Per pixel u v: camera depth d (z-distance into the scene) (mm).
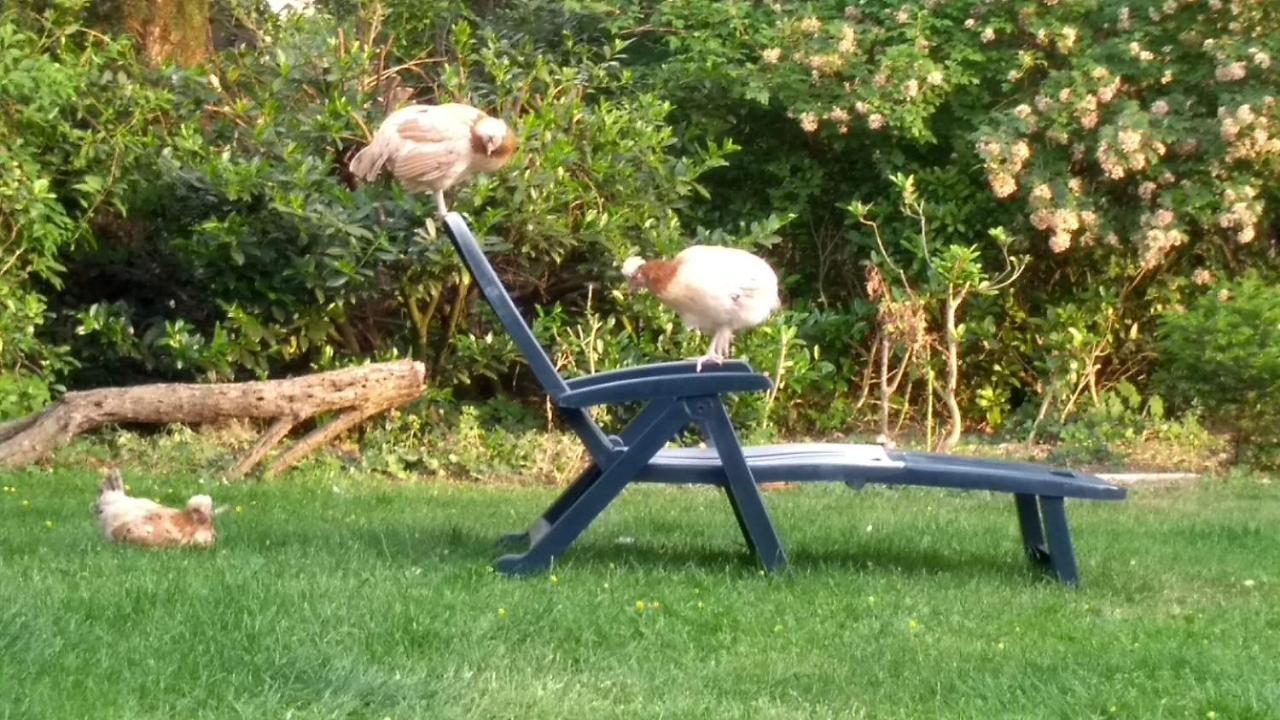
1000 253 12375
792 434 11719
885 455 6301
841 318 12195
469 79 11391
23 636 4418
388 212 10336
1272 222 12523
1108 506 8844
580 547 6730
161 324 10852
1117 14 11930
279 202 9797
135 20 11992
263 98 10961
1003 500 9039
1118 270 12242
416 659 4512
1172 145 11672
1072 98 11516
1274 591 6207
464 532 7016
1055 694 4426
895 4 12305
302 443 9109
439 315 11039
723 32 12359
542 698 4211
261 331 10367
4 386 9773
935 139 12047
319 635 4637
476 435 10031
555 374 5789
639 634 5043
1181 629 5328
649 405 5965
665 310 10734
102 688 4059
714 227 12664
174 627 4652
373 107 11117
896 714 4242
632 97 12453
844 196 12805
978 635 5223
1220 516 8445
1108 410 11594
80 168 10477
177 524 6242
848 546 7031
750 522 6023
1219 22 11648
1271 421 10672
